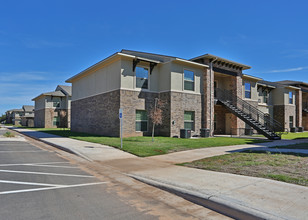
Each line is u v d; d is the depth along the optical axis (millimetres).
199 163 8672
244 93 25438
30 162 9055
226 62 22438
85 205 4578
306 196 4840
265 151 10992
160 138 16875
